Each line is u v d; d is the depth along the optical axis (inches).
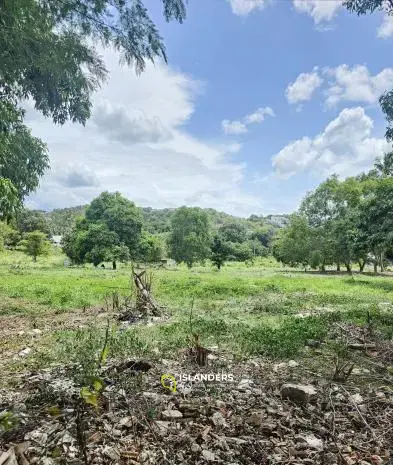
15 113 306.7
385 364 197.8
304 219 1679.4
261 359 208.2
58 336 271.4
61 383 155.4
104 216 1875.0
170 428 115.3
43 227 2829.7
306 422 123.3
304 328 278.1
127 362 173.6
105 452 100.3
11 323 339.3
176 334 270.7
